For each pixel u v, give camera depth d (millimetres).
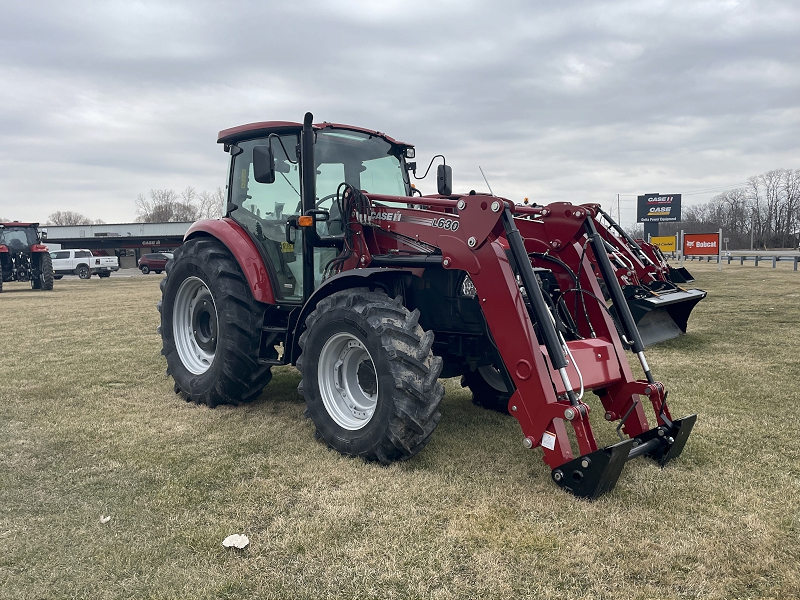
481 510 2809
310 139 4176
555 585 2225
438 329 3861
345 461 3473
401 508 2852
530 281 3090
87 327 9836
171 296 5168
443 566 2348
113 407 4746
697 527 2625
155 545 2541
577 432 2953
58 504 2955
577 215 3705
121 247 53031
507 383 3229
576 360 3246
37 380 5738
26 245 19875
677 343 7113
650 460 3381
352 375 3758
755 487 3035
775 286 13977
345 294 3594
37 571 2359
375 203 4176
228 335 4504
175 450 3715
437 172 4973
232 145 5035
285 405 4797
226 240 4691
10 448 3766
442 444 3775
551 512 2775
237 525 2703
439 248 3521
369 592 2199
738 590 2180
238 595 2193
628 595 2154
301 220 4117
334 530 2645
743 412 4344
